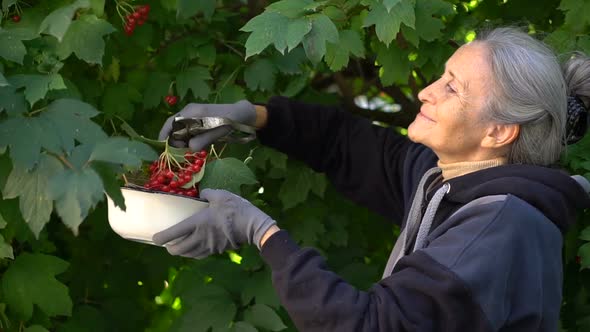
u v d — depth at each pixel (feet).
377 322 5.53
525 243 5.69
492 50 6.10
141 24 7.61
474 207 5.82
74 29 6.64
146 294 9.38
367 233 9.80
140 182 6.54
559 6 7.80
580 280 8.39
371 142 7.80
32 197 5.36
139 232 6.14
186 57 8.20
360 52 7.05
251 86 8.08
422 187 6.62
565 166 7.92
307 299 5.66
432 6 7.25
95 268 9.00
